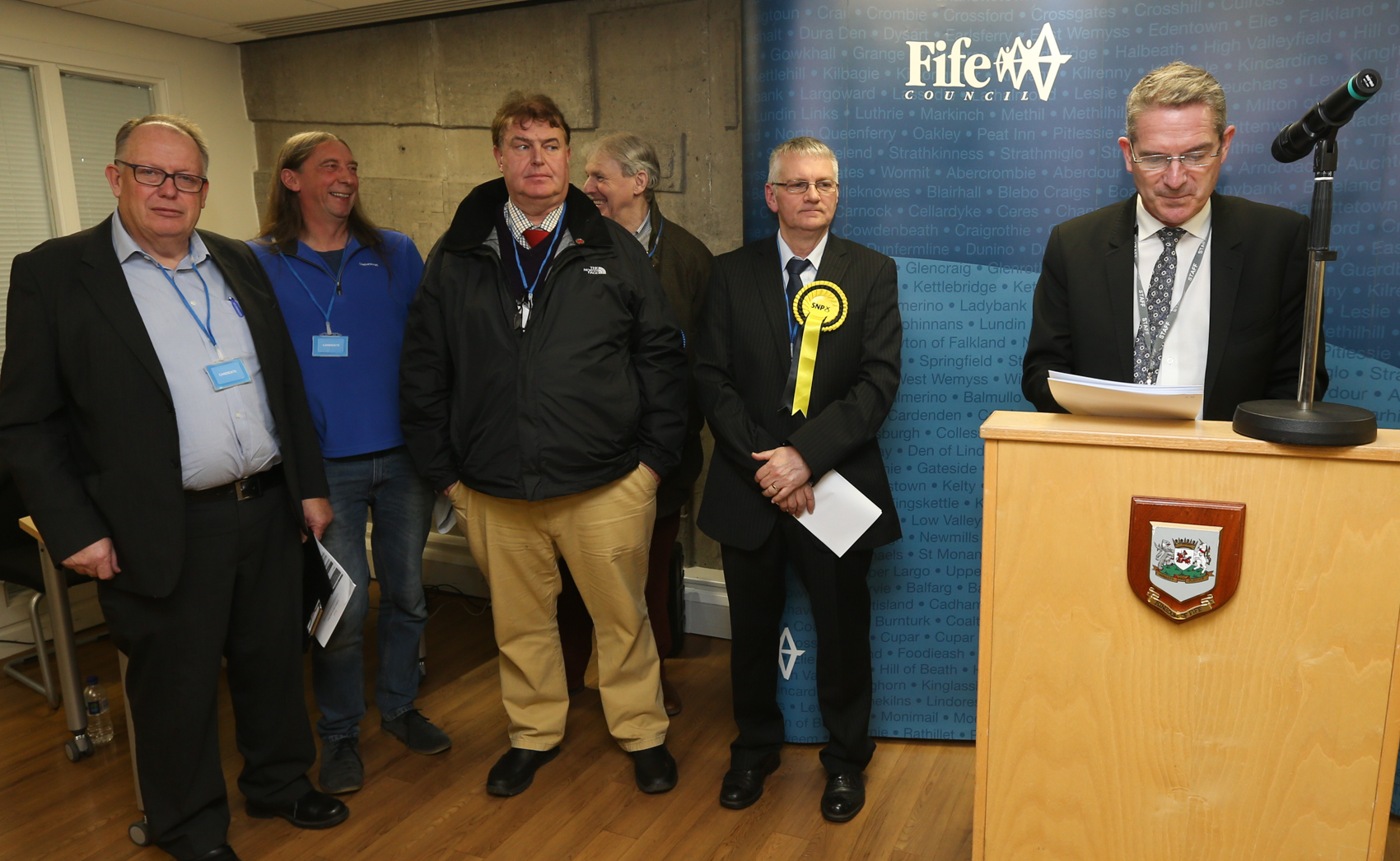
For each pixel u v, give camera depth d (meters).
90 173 3.50
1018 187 2.26
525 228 2.24
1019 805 1.38
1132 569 1.26
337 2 3.16
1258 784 1.26
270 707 2.20
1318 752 1.23
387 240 2.56
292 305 2.36
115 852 2.16
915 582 2.47
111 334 1.85
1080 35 2.16
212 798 2.10
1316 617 1.20
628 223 2.63
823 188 2.10
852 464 2.17
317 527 2.23
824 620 2.20
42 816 2.32
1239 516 1.20
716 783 2.38
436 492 2.56
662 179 3.18
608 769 2.47
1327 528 1.18
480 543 2.35
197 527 1.98
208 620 2.01
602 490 2.27
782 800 2.29
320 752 2.61
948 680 2.51
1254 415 1.21
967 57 2.22
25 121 3.31
